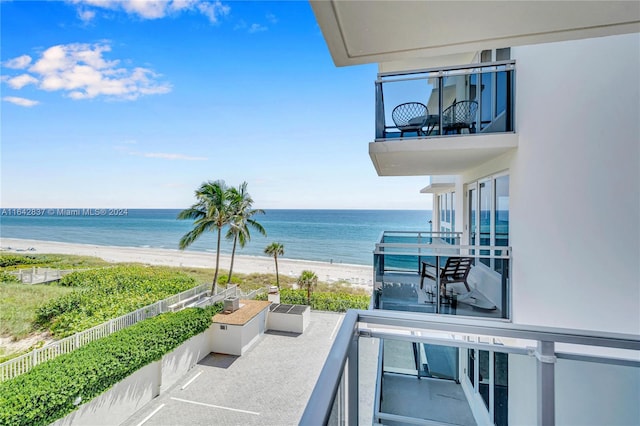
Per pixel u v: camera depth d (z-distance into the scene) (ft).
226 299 36.27
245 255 124.26
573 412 4.64
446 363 6.53
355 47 6.01
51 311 42.37
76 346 25.40
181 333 27.61
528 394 4.93
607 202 8.52
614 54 8.34
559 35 5.66
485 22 5.18
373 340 5.84
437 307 14.60
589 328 9.18
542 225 11.69
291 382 27.22
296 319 38.65
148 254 124.67
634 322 7.60
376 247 15.06
